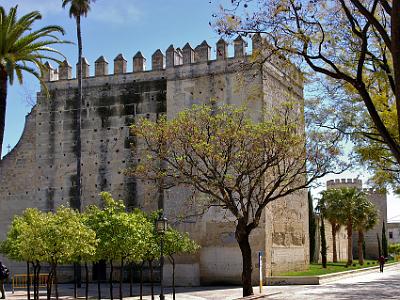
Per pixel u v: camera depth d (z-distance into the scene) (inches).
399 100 543.5
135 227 1169.4
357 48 845.8
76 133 2127.2
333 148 1374.3
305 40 746.8
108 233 1136.2
